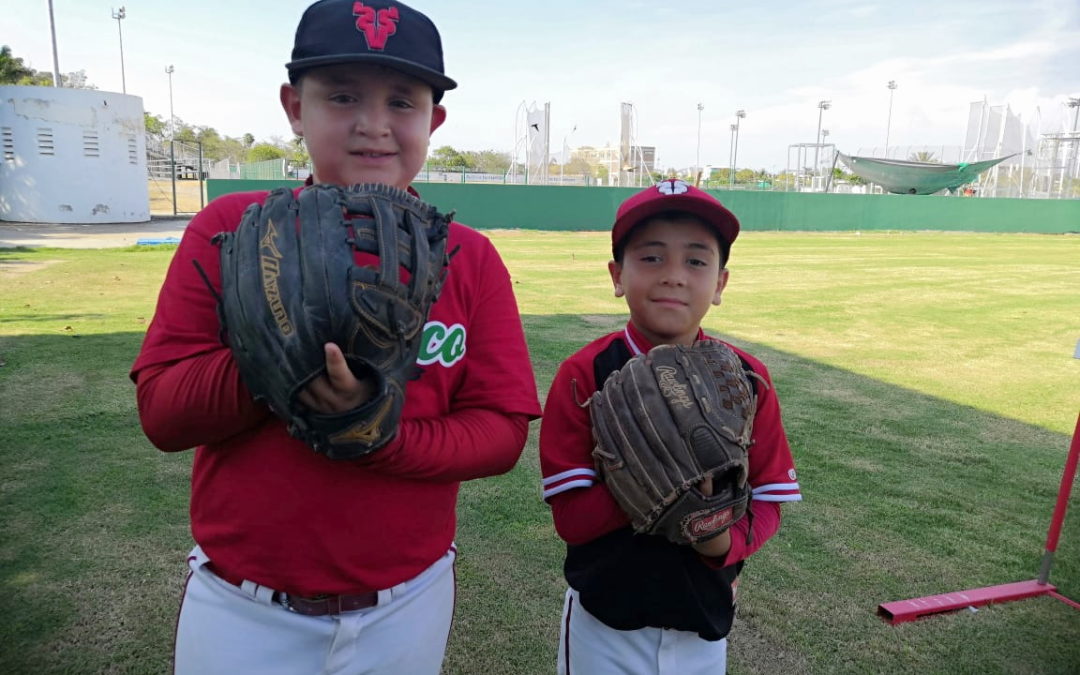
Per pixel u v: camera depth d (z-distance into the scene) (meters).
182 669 1.48
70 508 3.66
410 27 1.39
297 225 1.15
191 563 1.50
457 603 2.99
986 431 5.43
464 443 1.40
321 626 1.41
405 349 1.17
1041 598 3.17
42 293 10.23
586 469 1.70
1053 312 11.21
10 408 5.12
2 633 2.68
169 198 39.94
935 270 17.02
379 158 1.42
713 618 1.76
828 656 2.73
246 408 1.26
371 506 1.38
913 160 52.56
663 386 1.52
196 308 1.33
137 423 4.87
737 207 31.86
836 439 5.12
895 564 3.41
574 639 1.87
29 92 23.62
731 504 1.50
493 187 28.48
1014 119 47.06
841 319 10.20
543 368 6.73
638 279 1.73
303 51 1.37
